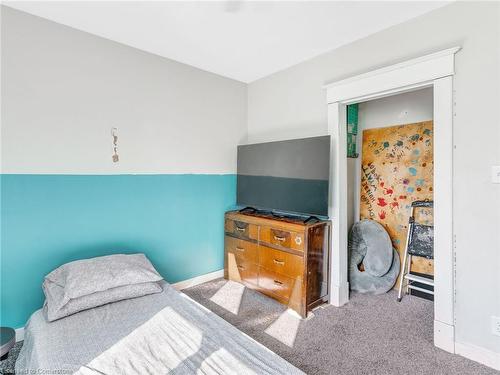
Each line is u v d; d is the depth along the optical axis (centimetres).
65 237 210
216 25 207
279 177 271
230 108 321
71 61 209
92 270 182
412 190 275
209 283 296
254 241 272
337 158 243
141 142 249
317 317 226
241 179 316
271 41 232
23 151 191
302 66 274
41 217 199
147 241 256
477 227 168
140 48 245
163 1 177
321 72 257
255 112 329
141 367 116
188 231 286
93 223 223
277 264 248
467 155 171
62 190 207
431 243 254
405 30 200
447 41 179
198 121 291
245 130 339
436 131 183
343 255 250
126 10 188
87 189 219
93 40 219
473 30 167
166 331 144
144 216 253
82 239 218
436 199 184
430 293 248
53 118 202
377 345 188
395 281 275
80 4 180
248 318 224
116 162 234
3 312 186
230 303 249
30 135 193
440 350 182
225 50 249
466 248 173
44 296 200
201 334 142
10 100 185
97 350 127
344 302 251
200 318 158
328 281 249
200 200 295
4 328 155
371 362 171
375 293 271
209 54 257
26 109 191
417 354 178
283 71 293
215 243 310
